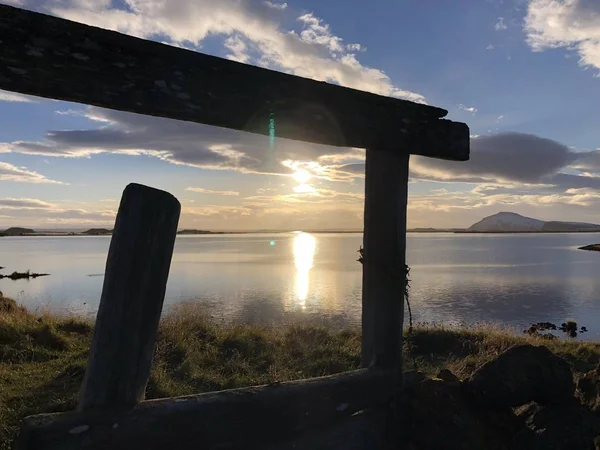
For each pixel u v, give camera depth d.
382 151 3.32
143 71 2.48
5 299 11.29
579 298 27.06
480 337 8.27
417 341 8.00
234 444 2.65
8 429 3.57
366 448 2.88
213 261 60.16
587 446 2.85
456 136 3.57
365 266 3.36
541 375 3.05
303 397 2.90
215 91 2.68
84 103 2.40
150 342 2.48
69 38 2.31
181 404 2.51
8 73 2.19
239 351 6.64
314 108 3.00
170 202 2.51
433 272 43.69
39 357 5.74
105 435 2.24
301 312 18.98
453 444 2.78
